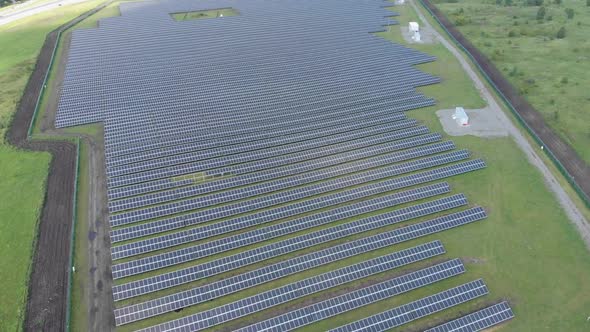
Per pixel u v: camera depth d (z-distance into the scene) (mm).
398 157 66375
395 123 75562
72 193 58250
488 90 85375
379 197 58125
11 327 41594
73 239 50781
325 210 56750
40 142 68938
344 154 67500
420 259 49281
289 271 47625
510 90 83750
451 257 49844
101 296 44875
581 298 44844
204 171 63312
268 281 46688
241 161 65688
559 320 42781
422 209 56062
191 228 53562
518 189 59656
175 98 83375
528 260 49188
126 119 75500
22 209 55094
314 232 52250
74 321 42250
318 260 48844
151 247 50281
